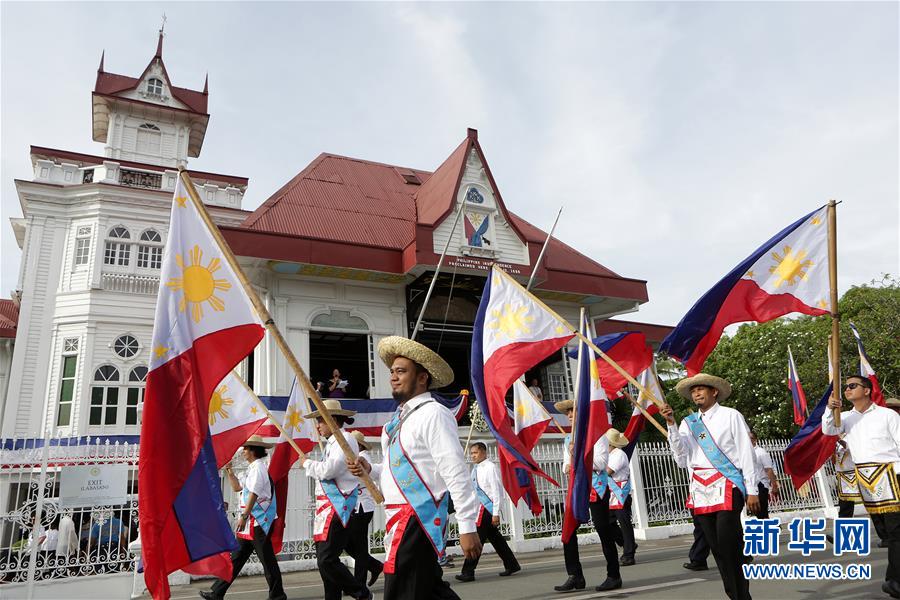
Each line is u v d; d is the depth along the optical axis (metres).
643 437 24.12
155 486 4.51
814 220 7.39
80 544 9.71
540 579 8.41
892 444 6.15
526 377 22.17
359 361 25.03
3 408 18.64
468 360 24.05
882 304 21.84
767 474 10.41
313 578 10.27
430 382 4.14
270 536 7.06
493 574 9.32
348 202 21.98
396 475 3.75
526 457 8.00
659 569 8.50
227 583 7.08
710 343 7.54
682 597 6.27
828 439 8.51
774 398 24.16
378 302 19.98
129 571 9.12
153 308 19.66
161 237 20.59
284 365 17.91
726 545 5.27
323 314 19.12
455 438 3.67
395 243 20.14
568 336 8.08
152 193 20.78
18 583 8.20
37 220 19.64
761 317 7.36
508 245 20.52
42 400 18.19
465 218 19.92
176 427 4.77
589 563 9.98
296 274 18.69
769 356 24.44
